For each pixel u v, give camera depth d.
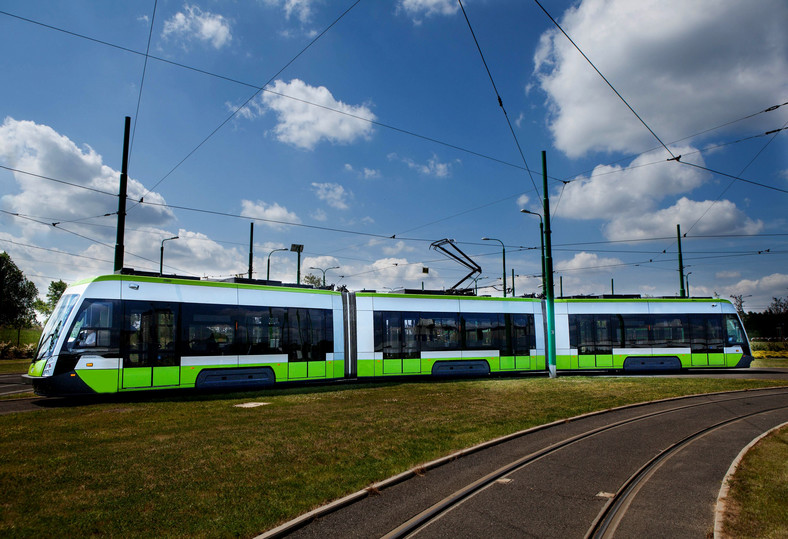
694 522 5.50
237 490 6.21
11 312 60.19
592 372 24.91
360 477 6.84
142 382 14.50
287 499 5.93
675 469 7.70
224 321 16.30
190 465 7.27
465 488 6.59
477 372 21.34
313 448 8.40
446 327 21.14
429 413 12.11
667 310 24.23
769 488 6.48
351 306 19.53
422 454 8.16
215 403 13.45
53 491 6.07
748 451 8.61
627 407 13.76
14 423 10.34
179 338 15.31
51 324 14.35
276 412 11.97
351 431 9.80
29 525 5.03
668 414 12.74
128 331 14.50
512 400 14.52
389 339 19.98
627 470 7.60
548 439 9.71
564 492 6.53
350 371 19.06
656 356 23.70
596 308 23.91
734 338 24.34
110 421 10.59
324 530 5.18
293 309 17.89
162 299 15.25
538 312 23.17
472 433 9.88
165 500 5.81
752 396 16.05
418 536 5.09
